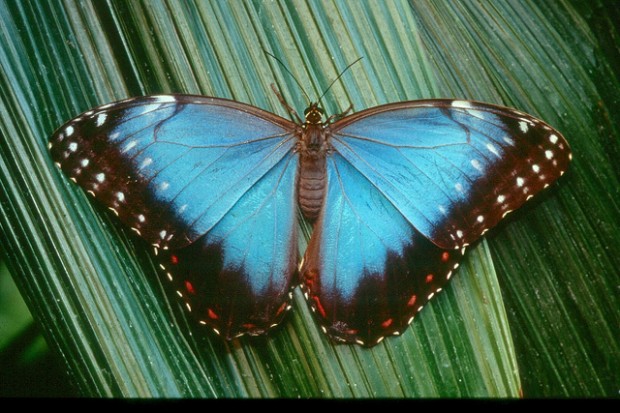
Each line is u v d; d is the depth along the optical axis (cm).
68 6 47
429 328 47
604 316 48
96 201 47
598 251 48
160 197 47
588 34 47
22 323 49
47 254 47
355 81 47
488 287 47
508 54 48
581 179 47
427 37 48
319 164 48
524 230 48
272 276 47
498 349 47
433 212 47
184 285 47
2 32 47
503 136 46
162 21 47
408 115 47
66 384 49
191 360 47
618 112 47
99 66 47
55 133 46
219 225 48
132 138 46
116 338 47
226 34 47
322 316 47
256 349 47
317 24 47
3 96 47
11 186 47
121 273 47
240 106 47
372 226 48
